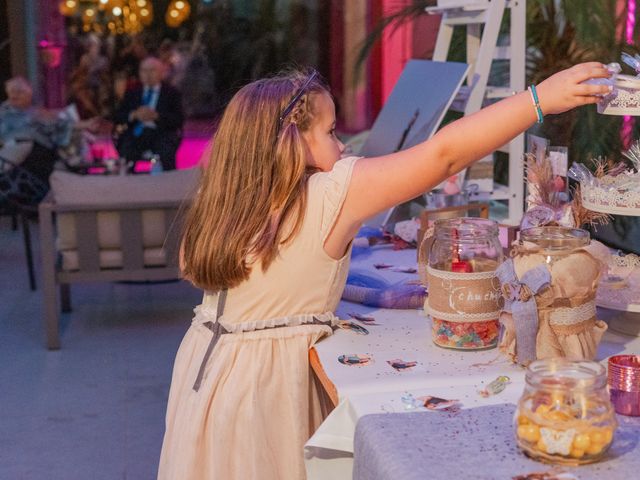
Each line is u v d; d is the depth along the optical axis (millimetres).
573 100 1537
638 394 1424
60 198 4719
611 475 1226
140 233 4754
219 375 1786
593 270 1579
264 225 1760
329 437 1523
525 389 1303
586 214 1965
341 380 1621
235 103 1824
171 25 12117
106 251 4770
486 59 2805
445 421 1421
